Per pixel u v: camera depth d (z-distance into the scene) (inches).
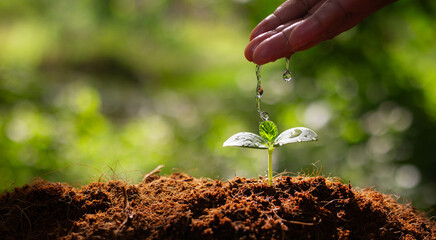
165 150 59.6
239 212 26.7
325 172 47.1
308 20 28.1
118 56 156.2
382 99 49.5
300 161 49.4
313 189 27.7
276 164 50.3
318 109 53.6
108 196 27.9
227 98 87.4
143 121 78.3
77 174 42.7
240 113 77.9
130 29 178.1
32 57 149.1
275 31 29.3
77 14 177.6
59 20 176.4
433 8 43.6
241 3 48.9
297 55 49.3
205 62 161.9
